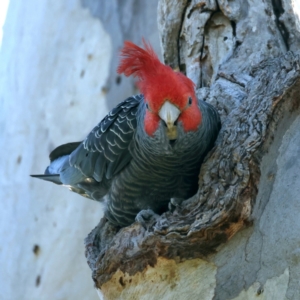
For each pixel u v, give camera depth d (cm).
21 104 1556
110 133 899
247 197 725
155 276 774
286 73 796
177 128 776
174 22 1021
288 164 786
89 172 934
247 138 754
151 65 788
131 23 1517
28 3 1608
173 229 734
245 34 971
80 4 1552
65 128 1491
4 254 1503
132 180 873
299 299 731
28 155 1516
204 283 752
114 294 820
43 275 1441
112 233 957
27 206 1491
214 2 996
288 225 760
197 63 1003
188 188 868
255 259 747
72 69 1522
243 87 909
